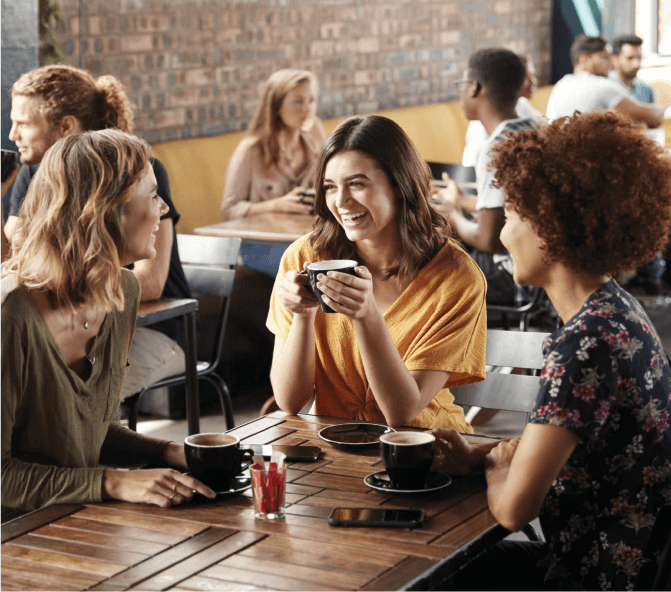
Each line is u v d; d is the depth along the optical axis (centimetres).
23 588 118
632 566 140
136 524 138
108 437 177
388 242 200
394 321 199
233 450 148
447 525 135
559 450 136
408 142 195
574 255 142
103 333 167
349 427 180
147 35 512
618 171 139
